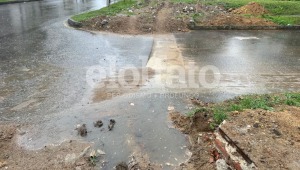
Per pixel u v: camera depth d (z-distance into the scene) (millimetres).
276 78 7531
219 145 4227
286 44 11023
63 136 4883
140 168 4117
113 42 10828
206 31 13102
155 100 6188
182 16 14781
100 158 4352
